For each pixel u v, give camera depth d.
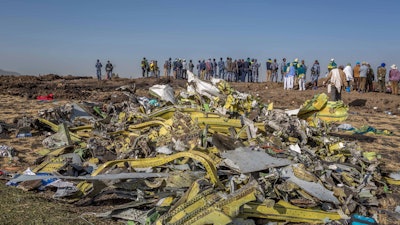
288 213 5.54
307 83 25.61
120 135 10.14
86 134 10.55
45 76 30.66
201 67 30.62
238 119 9.56
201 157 5.98
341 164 7.65
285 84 24.55
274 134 9.03
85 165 7.71
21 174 7.34
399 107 19.36
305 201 5.83
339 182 6.82
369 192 6.62
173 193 5.79
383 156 10.09
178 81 29.03
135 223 5.27
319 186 6.24
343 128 13.88
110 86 25.88
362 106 19.95
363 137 12.62
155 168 6.88
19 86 22.70
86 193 6.43
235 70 29.69
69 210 5.81
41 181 6.79
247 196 5.20
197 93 12.26
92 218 5.48
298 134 9.38
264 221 5.43
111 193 6.64
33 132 11.66
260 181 6.03
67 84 25.70
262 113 11.04
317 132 9.91
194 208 5.05
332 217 5.68
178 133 8.56
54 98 19.55
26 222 5.10
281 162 6.64
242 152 6.89
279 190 5.95
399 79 21.67
